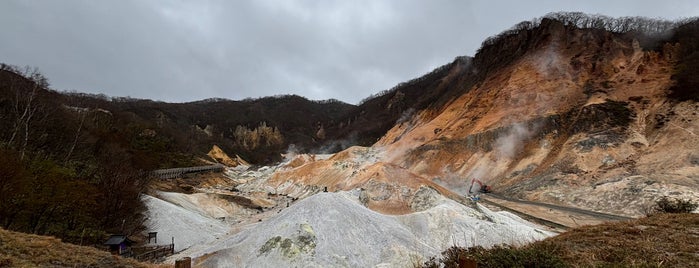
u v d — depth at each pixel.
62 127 50.97
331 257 20.70
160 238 32.09
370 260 21.22
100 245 24.75
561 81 75.75
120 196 32.12
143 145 84.06
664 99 56.97
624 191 40.69
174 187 60.03
